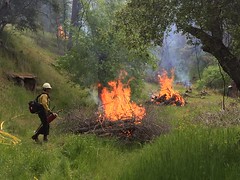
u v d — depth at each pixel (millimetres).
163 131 10344
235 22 6551
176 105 20281
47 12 34812
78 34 18422
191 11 6523
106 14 18438
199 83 32031
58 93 18500
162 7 6914
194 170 4852
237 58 7453
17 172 6324
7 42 19594
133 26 7973
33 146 8875
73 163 7402
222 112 13617
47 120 9727
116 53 17781
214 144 6168
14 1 18734
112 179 5805
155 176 4949
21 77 16719
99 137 10117
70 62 18312
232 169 4773
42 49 26641
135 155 7305
